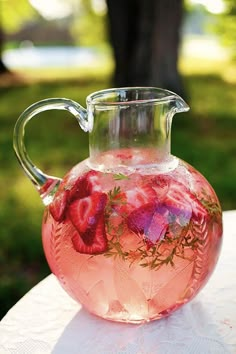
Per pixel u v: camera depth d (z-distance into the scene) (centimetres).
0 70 640
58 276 61
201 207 59
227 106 383
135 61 333
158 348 57
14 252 172
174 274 57
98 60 802
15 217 199
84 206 58
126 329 60
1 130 349
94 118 60
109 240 56
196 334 59
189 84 482
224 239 76
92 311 61
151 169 60
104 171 60
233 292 65
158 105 60
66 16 921
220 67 602
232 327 60
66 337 60
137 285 57
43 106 63
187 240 57
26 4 627
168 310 60
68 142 306
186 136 304
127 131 60
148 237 56
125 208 57
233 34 416
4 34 718
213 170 244
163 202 57
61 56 911
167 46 336
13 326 62
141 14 328
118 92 63
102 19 693
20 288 151
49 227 60
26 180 243
